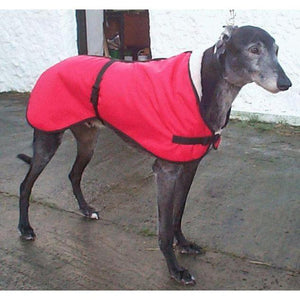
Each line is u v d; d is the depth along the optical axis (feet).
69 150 7.00
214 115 3.72
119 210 5.11
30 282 3.93
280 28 7.48
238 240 4.46
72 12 9.70
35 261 4.23
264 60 3.37
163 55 8.56
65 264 4.17
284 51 7.55
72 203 5.29
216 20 7.95
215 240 4.47
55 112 4.32
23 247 4.45
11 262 4.21
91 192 5.54
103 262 4.19
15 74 10.47
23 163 6.52
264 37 3.40
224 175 5.91
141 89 3.80
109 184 5.76
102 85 4.02
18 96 10.34
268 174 5.91
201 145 3.76
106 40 11.47
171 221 3.89
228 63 3.53
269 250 4.28
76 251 4.37
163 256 4.26
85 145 4.85
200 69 3.63
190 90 3.63
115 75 4.00
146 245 4.45
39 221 4.92
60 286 3.87
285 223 4.74
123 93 3.88
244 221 4.80
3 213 5.11
